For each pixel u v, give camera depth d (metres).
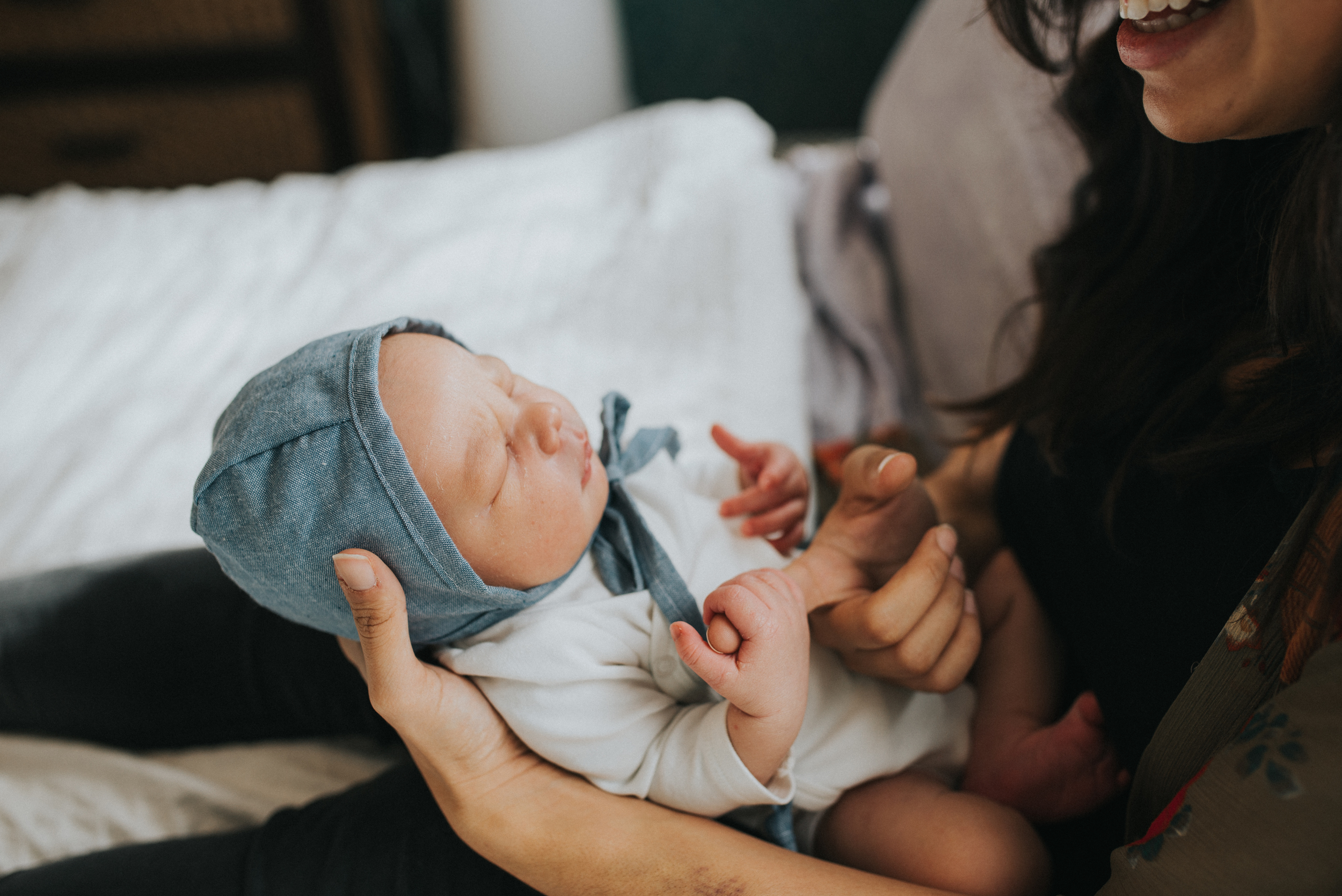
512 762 0.61
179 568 0.87
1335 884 0.44
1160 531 0.60
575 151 1.68
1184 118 0.50
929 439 1.26
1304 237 0.46
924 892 0.53
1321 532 0.46
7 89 2.25
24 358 1.24
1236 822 0.45
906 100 1.42
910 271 1.37
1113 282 0.68
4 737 0.87
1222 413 0.56
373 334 0.60
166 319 1.31
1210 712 0.52
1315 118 0.48
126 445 1.10
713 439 0.82
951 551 0.63
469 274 1.37
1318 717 0.42
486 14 2.21
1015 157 1.05
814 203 1.58
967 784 0.72
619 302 1.28
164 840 0.68
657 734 0.64
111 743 0.88
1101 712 0.65
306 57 2.28
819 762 0.66
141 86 2.29
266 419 0.57
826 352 1.37
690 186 1.49
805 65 2.42
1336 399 0.49
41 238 1.49
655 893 0.55
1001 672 0.74
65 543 0.97
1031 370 0.76
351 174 1.68
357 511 0.56
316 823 0.67
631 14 2.40
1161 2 0.48
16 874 0.66
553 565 0.63
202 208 1.58
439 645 0.66
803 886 0.54
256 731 0.88
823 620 0.66
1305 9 0.43
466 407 0.59
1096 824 0.68
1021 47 0.71
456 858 0.63
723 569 0.71
